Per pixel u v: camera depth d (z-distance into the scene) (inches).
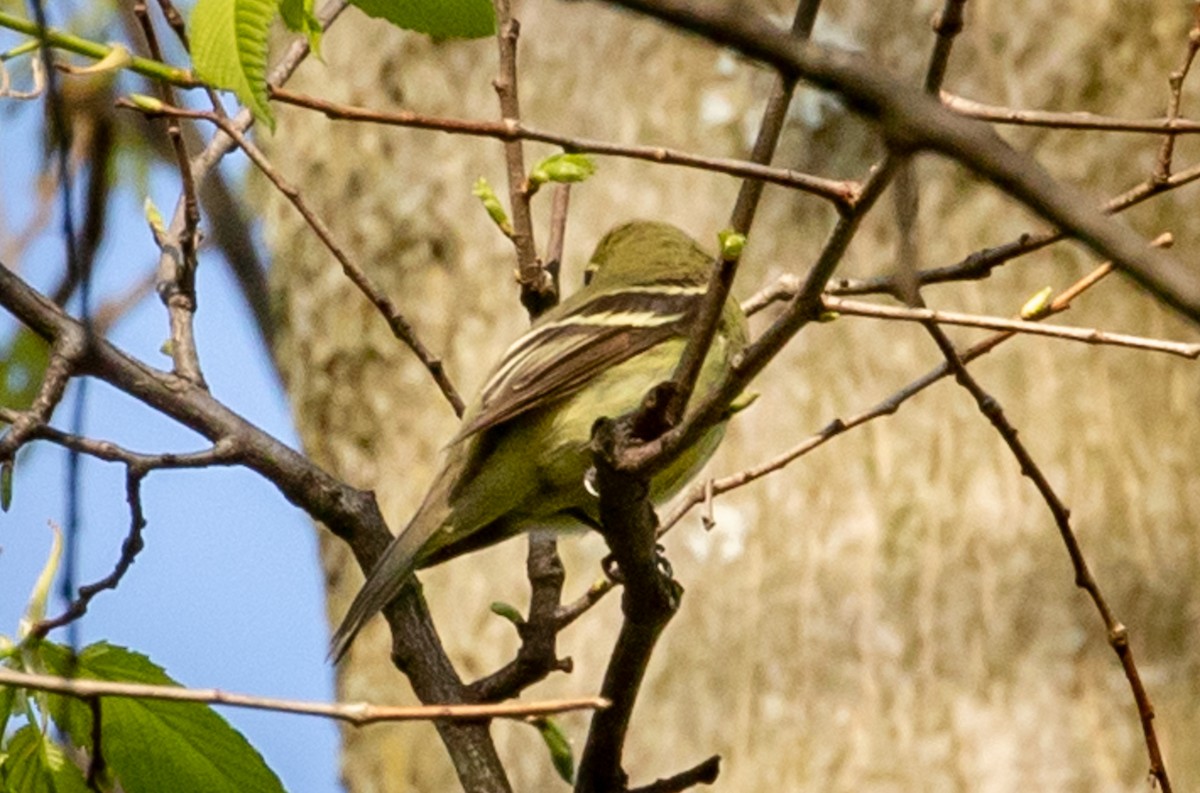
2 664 245.9
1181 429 498.9
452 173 571.8
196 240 328.8
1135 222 509.0
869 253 506.3
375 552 319.3
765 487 498.6
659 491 336.5
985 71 513.7
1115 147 510.0
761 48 143.6
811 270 226.7
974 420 493.4
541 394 338.6
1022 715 474.6
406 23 280.4
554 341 346.3
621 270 388.8
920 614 482.9
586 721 500.7
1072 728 472.4
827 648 484.1
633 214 525.3
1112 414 496.7
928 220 504.1
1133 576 483.8
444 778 544.1
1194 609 483.2
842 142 510.3
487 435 343.9
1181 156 515.2
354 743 563.8
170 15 310.2
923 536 488.4
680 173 525.7
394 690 560.4
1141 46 518.3
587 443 341.7
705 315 250.5
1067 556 483.2
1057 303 301.9
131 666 250.7
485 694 305.3
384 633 568.4
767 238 510.6
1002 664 478.6
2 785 246.1
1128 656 300.2
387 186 580.7
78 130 569.3
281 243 609.0
